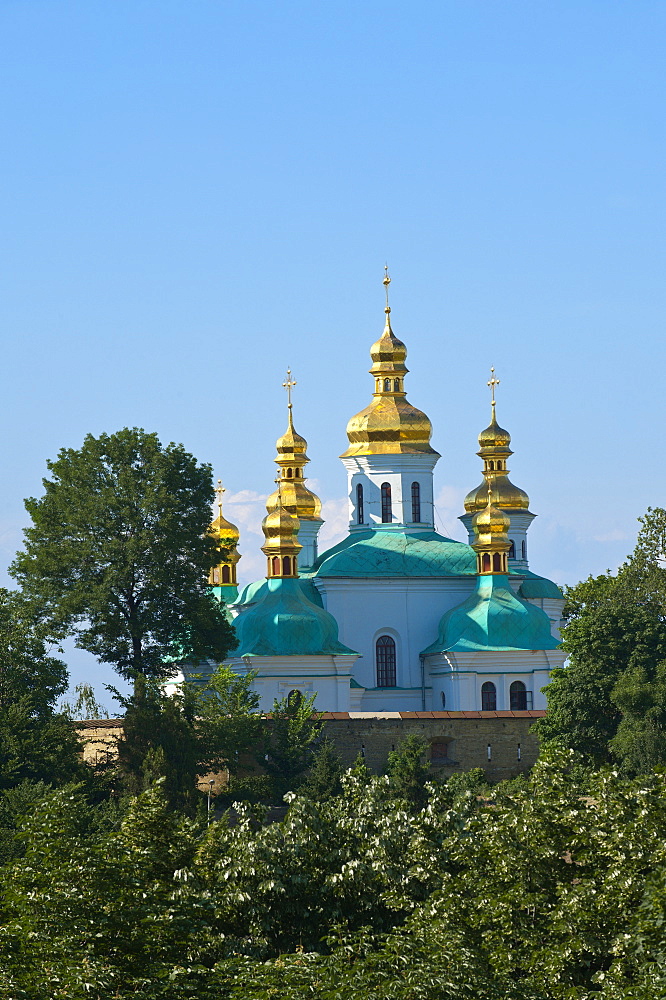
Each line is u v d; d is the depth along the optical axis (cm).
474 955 5422
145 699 10738
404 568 15462
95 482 13000
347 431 16125
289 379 17325
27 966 5059
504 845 5988
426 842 6066
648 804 6006
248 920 5962
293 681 14400
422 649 15425
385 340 16200
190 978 5212
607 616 11981
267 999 5022
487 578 15312
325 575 15288
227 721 11038
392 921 5994
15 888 5494
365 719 12488
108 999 5038
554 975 5503
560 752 6425
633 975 5478
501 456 17525
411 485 15975
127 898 5525
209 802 10012
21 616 12581
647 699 11412
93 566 12762
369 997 5000
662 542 14125
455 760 12631
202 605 12712
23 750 9962
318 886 6019
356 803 6438
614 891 5744
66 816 5959
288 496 17138
